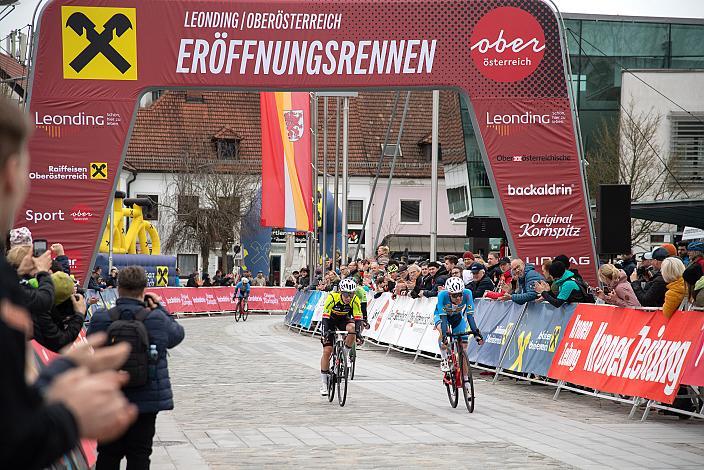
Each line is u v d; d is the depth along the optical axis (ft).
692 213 75.25
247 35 65.92
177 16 65.82
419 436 35.99
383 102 238.27
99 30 65.62
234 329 116.78
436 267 74.13
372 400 48.06
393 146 232.53
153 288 144.97
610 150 118.52
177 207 207.00
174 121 232.73
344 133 125.59
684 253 65.16
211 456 31.50
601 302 50.57
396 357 76.79
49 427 6.17
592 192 117.70
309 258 139.95
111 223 108.99
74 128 65.62
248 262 203.31
